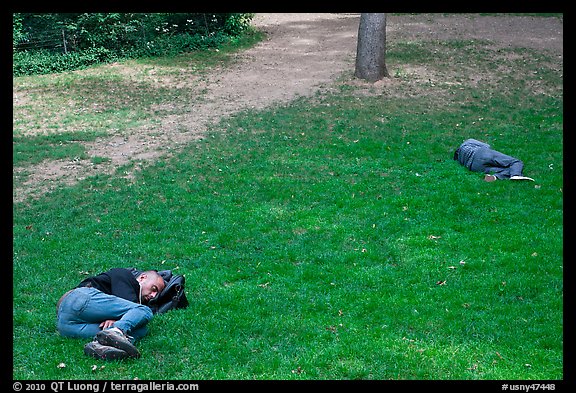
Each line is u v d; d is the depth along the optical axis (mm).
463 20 25797
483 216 9812
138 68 21266
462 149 12352
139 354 5859
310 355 5965
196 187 11289
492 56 21047
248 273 8016
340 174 11945
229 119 15820
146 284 6770
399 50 21828
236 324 6559
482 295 7312
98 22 22859
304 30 25422
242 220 9844
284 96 17766
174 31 23672
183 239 9180
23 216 10078
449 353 6004
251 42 23766
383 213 10000
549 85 18141
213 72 20484
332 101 17000
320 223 9711
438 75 19125
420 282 7734
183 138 14539
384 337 6316
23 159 13164
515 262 8156
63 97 18438
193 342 6180
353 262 8391
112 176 12070
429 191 10953
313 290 7523
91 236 9266
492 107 16359
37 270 8062
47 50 22609
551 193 10703
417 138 14031
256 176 11844
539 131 14469
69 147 14000
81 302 6125
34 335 6305
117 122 16016
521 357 5965
